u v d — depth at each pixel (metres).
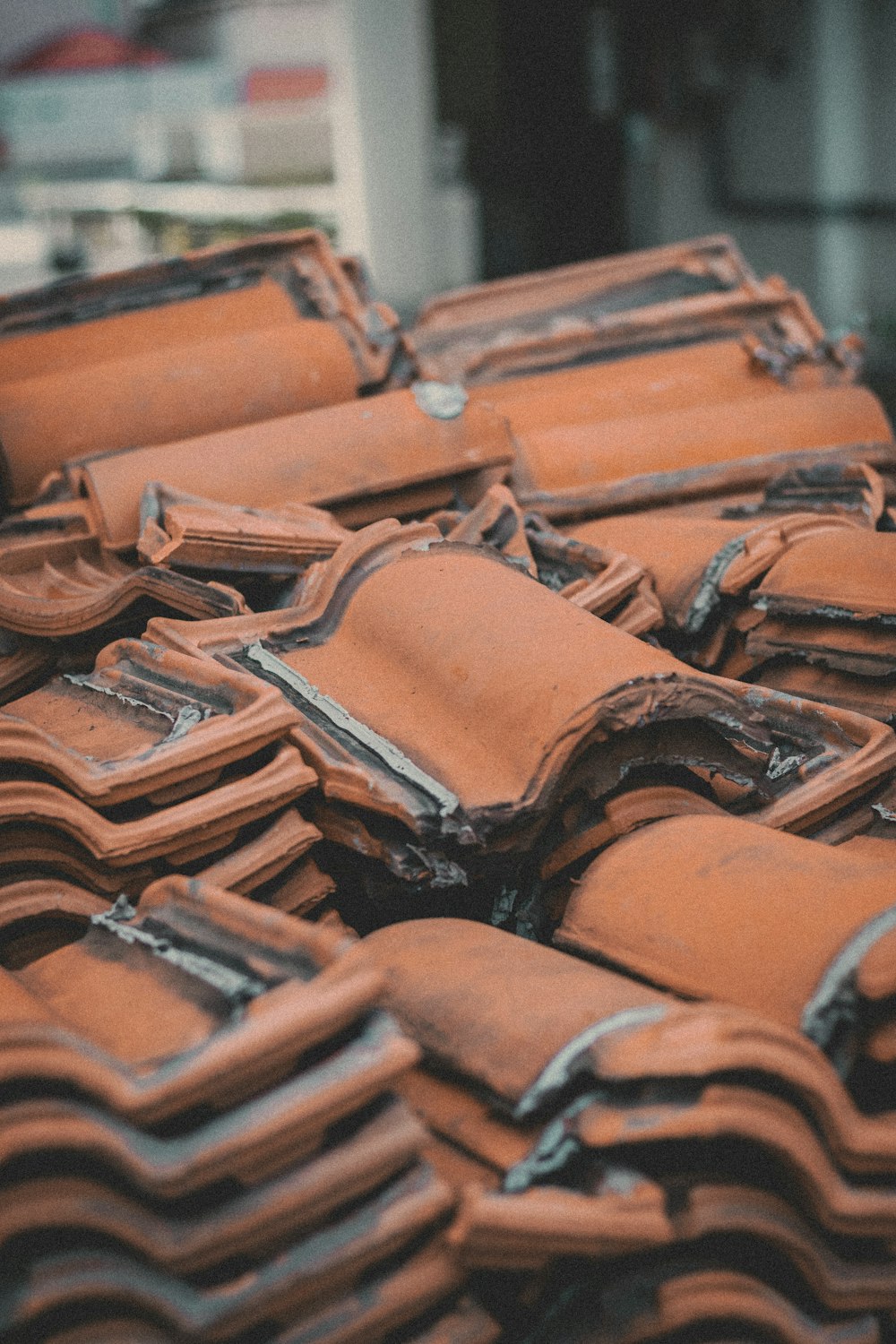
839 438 4.82
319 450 4.04
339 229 20.58
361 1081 1.78
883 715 3.23
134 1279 1.71
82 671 3.62
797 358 5.36
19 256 27.08
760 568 3.51
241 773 2.69
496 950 2.32
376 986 1.85
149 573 3.33
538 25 17.28
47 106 49.34
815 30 16.86
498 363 5.40
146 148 38.06
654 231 18.17
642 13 17.00
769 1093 1.92
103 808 2.60
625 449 4.62
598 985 2.12
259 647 3.06
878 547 3.37
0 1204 1.66
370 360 4.85
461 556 3.24
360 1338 1.80
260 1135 1.71
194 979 2.03
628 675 2.63
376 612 3.09
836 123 17.02
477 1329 1.89
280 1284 1.74
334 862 2.78
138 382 4.58
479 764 2.65
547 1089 1.91
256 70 49.09
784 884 2.31
